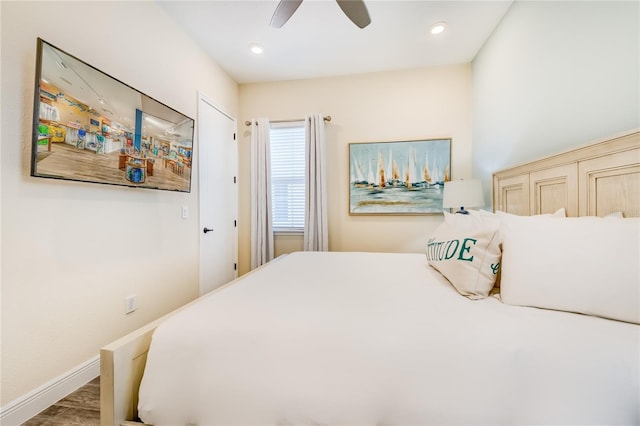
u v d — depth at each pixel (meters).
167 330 0.83
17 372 1.15
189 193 2.32
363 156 2.98
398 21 2.13
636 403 0.60
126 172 1.62
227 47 2.48
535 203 1.59
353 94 3.01
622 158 1.02
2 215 1.10
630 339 0.68
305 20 2.11
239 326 0.81
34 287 1.21
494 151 2.26
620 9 1.12
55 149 1.23
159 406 0.78
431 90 2.86
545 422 0.62
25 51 1.17
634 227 0.80
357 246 3.04
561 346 0.67
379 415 0.68
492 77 2.29
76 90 1.32
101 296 1.52
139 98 1.70
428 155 2.86
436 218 2.89
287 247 3.19
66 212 1.34
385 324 0.79
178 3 1.94
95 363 1.47
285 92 3.13
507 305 0.91
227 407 0.75
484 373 0.66
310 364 0.73
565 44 1.43
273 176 3.22
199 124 2.45
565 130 1.44
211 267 2.66
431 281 1.26
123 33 1.66
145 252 1.84
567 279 0.83
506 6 1.98
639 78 1.05
